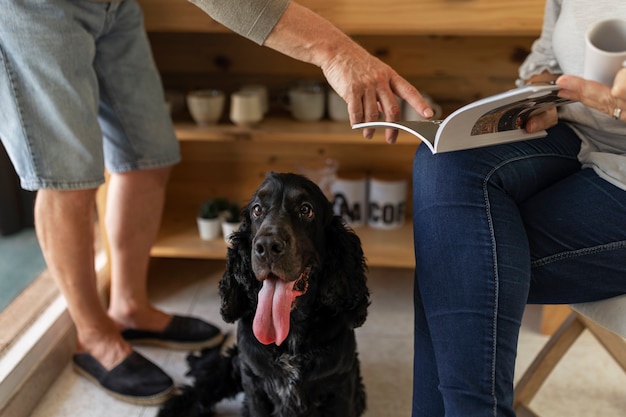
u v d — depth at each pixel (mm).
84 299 1528
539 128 1075
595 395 1553
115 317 1747
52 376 1608
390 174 2148
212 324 1800
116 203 1638
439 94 2084
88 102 1347
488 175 1013
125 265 1691
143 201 1646
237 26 1176
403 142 1829
